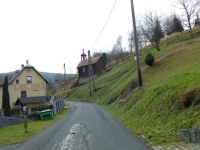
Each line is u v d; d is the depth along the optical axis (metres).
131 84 26.94
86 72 73.31
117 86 40.09
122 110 20.64
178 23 61.69
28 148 9.00
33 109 24.44
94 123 15.40
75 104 42.88
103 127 13.34
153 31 47.44
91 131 12.14
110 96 35.81
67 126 14.77
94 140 9.71
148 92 16.59
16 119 19.94
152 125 11.02
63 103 36.16
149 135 9.45
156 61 32.88
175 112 10.31
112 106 28.14
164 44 56.84
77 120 17.88
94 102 43.97
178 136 8.27
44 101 34.00
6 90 31.00
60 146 8.98
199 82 10.81
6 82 31.19
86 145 8.87
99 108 30.23
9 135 12.38
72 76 115.12
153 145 8.03
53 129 13.88
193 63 22.88
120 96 29.28
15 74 42.72
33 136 11.82
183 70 21.03
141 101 16.47
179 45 37.88
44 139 10.70
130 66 53.97
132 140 9.18
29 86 42.22
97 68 70.56
